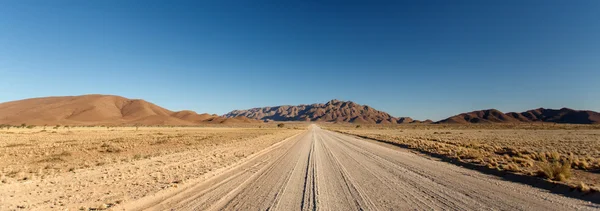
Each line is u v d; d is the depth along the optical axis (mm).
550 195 9078
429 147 28531
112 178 11797
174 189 9961
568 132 69125
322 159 20000
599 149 25844
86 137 41875
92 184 10539
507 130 88875
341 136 62156
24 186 10047
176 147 28453
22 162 16875
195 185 10805
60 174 12672
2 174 12367
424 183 11305
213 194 9328
